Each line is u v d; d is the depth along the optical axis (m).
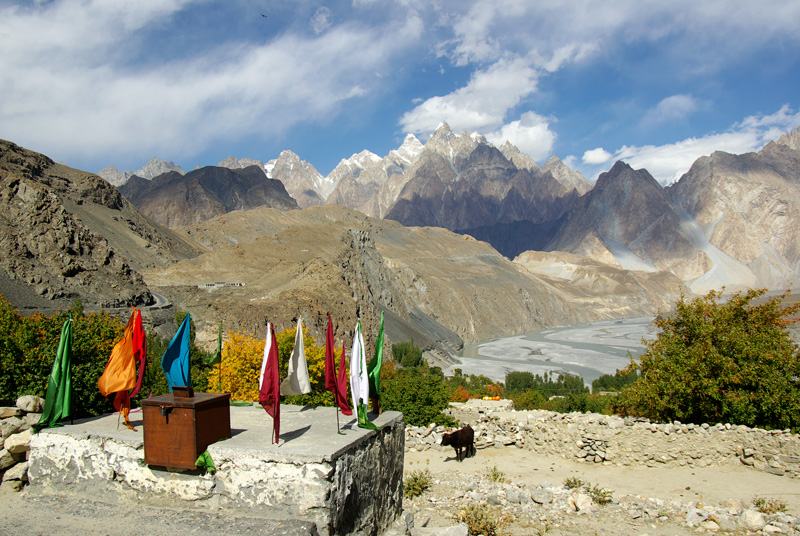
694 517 13.38
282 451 8.84
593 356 138.00
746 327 23.06
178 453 9.10
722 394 21.23
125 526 8.64
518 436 22.88
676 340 23.66
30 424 11.44
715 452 18.83
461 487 16.64
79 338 16.20
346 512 9.15
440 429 23.66
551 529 13.11
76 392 13.31
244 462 8.88
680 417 22.23
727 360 21.33
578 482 16.92
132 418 11.27
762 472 17.83
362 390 10.87
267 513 8.73
